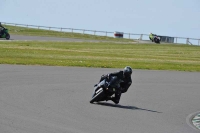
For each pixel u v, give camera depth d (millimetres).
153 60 94438
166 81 60281
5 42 116562
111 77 36875
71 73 58656
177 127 31328
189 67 82625
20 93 39062
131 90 49781
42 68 61250
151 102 42781
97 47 127938
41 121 27859
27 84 45219
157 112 37219
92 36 191625
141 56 106188
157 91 50656
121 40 183625
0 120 26906
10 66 60156
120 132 27016
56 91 42562
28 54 81688
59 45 122562
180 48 155125
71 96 40406
